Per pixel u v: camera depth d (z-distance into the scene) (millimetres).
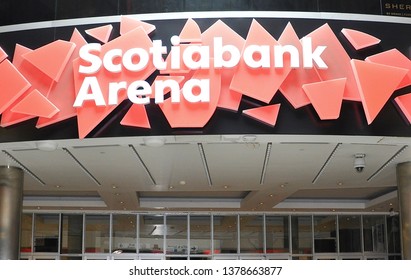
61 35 7918
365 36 7773
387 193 15133
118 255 16703
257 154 9125
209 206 16188
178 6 7801
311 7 7812
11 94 7645
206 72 7406
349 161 9672
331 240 17344
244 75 7418
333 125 7531
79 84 7535
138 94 7391
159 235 16891
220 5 7777
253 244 17047
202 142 7938
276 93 7562
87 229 16891
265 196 13961
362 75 7543
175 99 7336
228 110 7457
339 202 16672
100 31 7773
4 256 9453
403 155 9172
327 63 7602
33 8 8070
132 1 7871
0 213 9570
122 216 16984
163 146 8508
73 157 9219
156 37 7723
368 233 17516
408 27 7957
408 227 9555
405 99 7707
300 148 8672
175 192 15156
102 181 11625
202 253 16844
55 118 7609
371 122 7477
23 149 8469
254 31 7500
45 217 16922
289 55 7473
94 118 7461
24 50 7922
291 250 17109
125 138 7574
